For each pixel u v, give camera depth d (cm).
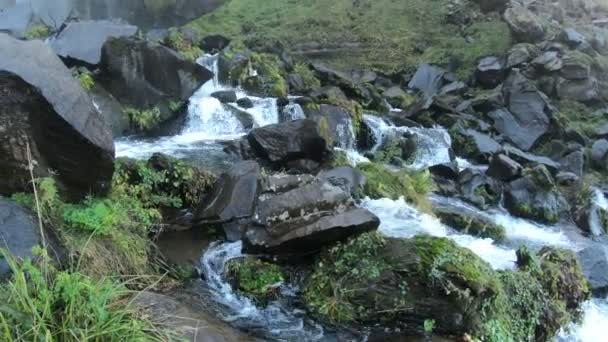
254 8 1978
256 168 657
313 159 812
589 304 635
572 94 1291
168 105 905
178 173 638
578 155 1066
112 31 957
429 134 1052
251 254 554
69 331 325
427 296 488
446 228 750
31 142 462
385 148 992
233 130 941
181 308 442
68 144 480
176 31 1291
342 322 492
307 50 1747
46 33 1126
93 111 511
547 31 1476
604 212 878
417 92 1465
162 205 620
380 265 507
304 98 1027
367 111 1163
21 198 449
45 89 459
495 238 755
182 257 553
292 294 526
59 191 491
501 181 921
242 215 610
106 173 516
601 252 693
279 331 476
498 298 519
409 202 770
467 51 1575
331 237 541
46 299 329
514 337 531
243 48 1308
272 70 1176
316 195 565
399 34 1784
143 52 883
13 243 392
